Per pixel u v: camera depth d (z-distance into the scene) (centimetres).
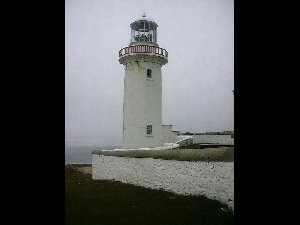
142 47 2102
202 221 692
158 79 2197
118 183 1544
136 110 2114
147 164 1379
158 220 724
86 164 3033
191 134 3528
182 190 1114
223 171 905
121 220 741
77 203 1001
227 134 2992
